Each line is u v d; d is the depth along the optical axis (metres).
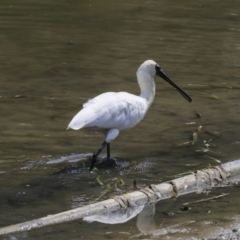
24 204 9.99
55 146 12.62
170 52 20.48
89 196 10.42
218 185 11.06
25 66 18.58
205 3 28.69
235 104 16.00
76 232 9.00
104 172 11.48
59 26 23.50
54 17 24.92
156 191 10.38
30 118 14.27
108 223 9.39
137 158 12.22
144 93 12.61
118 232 9.08
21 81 17.16
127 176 11.34
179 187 10.66
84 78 17.66
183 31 23.27
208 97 16.52
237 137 13.59
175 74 18.39
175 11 26.83
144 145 12.95
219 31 23.47
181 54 20.33
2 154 12.01
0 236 8.78
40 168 11.48
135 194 10.19
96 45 21.16
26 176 11.10
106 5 27.72
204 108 15.62
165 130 13.91
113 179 11.18
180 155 12.45
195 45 21.45
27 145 12.57
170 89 17.19
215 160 12.20
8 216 9.53
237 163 11.53
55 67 18.58
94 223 9.33
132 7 27.47
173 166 11.87
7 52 19.91
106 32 22.88
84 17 25.19
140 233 9.05
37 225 9.11
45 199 10.22
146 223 9.41
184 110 15.41
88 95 16.19
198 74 18.48
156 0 29.22
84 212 9.55
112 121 11.57
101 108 11.49
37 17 24.73
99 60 19.45
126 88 16.83
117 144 12.98
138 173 11.49
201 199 10.45
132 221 9.48
